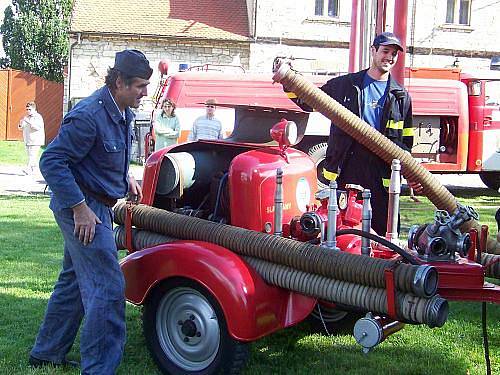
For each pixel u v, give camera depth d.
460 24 25.47
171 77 13.44
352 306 3.66
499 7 25.55
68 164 3.59
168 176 4.38
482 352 4.52
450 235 3.71
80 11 24.00
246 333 3.68
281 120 4.50
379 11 10.38
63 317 4.04
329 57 24.69
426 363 4.31
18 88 24.72
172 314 4.02
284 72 4.20
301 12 24.38
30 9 30.08
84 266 3.67
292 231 4.14
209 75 13.50
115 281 3.68
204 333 3.87
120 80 3.67
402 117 4.91
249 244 3.87
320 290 3.67
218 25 24.47
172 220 4.21
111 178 3.72
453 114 13.78
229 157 4.61
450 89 13.77
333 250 3.68
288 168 4.33
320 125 12.88
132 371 4.05
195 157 4.48
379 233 4.91
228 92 13.44
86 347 3.63
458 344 4.68
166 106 12.12
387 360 4.34
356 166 4.85
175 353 4.01
